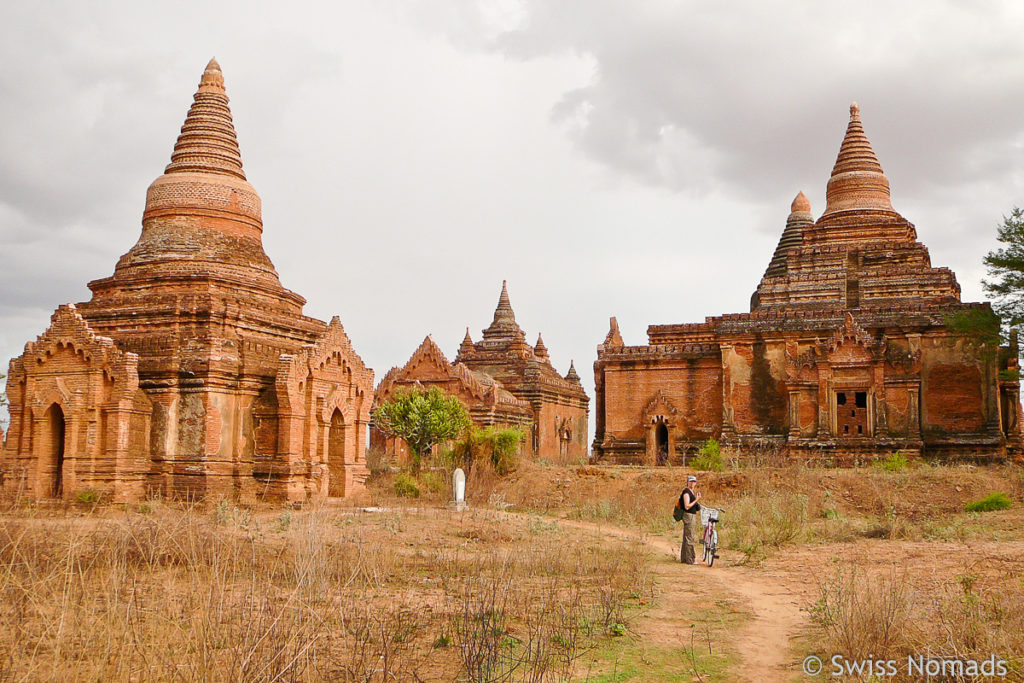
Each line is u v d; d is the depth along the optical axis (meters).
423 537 20.41
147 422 27.78
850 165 48.84
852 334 41.00
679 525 26.33
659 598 14.79
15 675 8.45
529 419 59.69
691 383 46.06
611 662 10.60
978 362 39.50
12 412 28.14
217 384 27.91
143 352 28.30
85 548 13.00
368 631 10.59
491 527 22.44
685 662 10.71
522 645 10.96
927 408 40.03
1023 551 17.92
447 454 38.56
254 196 33.09
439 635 11.16
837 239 47.59
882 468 35.44
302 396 29.02
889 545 20.30
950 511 28.25
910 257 44.94
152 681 8.50
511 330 73.25
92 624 9.58
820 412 41.09
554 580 15.68
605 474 35.66
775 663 10.72
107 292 30.80
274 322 30.66
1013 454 39.69
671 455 45.25
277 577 13.88
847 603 11.57
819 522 26.14
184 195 31.47
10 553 11.82
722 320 45.34
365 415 32.12
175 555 13.89
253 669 8.56
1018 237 34.75
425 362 55.06
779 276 51.00
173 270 30.38
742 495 31.50
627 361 47.12
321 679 9.14
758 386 43.72
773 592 15.51
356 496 31.06
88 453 26.83
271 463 28.30
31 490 25.33
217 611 9.78
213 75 33.22
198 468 27.27
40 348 27.92
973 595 11.86
